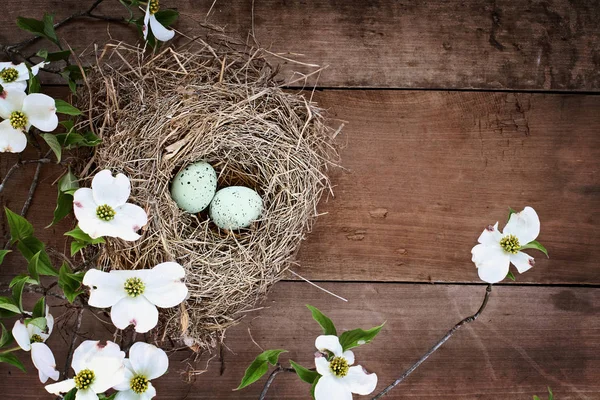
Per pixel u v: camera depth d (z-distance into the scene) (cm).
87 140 78
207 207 83
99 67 79
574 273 87
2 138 76
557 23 87
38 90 78
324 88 85
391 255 86
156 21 80
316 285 85
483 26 86
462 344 87
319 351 74
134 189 78
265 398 85
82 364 75
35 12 83
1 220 83
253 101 80
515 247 76
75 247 75
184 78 80
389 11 85
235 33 84
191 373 85
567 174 87
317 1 85
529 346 87
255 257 81
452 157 86
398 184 86
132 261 79
